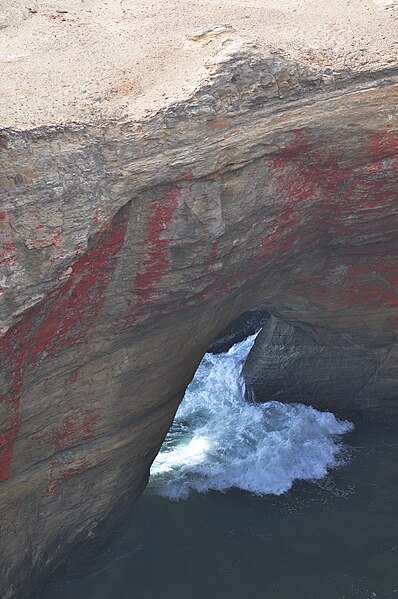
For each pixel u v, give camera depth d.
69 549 16.47
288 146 15.34
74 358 14.48
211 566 17.05
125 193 13.52
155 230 14.25
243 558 17.25
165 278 14.84
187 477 19.81
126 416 16.22
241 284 16.64
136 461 17.11
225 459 20.61
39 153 12.62
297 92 15.22
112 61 15.59
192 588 16.50
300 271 18.92
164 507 18.73
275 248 16.77
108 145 13.41
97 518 16.70
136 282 14.59
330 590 16.39
